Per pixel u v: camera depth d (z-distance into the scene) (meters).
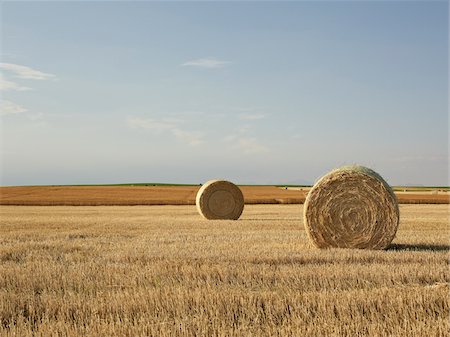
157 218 26.88
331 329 6.59
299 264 10.95
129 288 8.99
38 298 8.31
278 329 6.68
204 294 8.05
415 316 7.20
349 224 14.22
